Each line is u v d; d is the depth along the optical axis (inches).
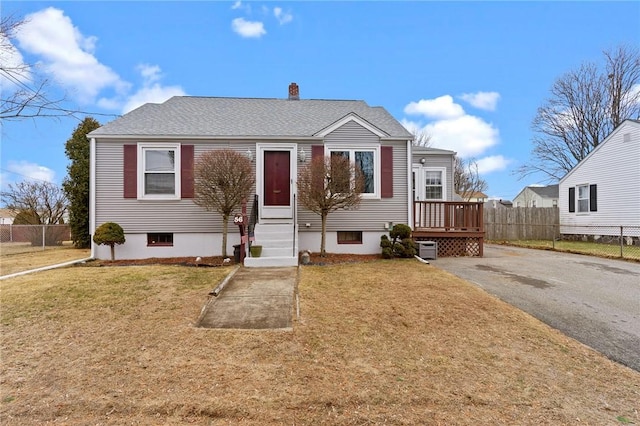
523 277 303.1
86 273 302.4
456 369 143.3
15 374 133.8
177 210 410.0
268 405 116.4
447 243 443.8
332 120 473.4
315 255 399.2
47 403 116.0
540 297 242.1
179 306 212.2
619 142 620.4
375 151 431.2
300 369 140.6
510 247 584.4
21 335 169.9
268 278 285.7
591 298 240.5
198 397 120.3
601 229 655.1
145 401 117.8
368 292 245.1
